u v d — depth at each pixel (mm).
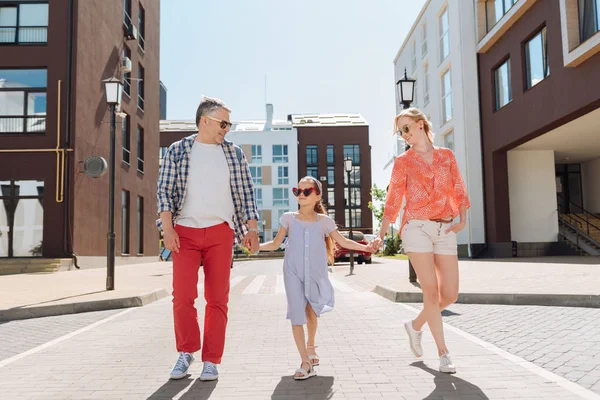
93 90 21906
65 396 3623
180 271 4066
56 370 4402
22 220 19734
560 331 5516
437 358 4543
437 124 28234
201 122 4223
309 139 63094
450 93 26500
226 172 4242
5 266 17766
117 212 24625
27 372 4352
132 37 26266
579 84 16016
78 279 13859
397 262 22094
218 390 3691
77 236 19953
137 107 28094
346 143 63156
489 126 23172
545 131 19188
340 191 62438
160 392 3666
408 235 4086
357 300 8672
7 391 3779
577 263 15188
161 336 5914
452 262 4109
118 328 6500
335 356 4723
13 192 19781
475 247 23281
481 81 23969
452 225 4113
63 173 19609
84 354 5027
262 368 4340
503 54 21672
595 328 5586
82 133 20641
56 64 20188
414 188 4117
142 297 8742
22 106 20234
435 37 28391
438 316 4062
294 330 4016
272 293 10266
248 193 4371
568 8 15828
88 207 21047
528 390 3502
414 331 4395
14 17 20594
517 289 8148
